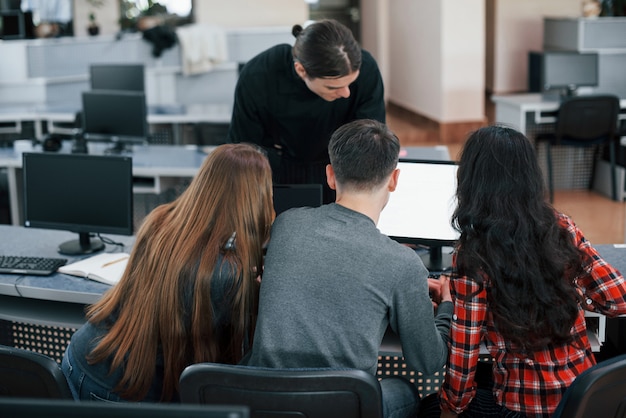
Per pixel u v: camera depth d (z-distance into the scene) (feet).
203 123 16.72
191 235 5.70
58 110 20.07
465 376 5.66
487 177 5.46
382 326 5.38
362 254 5.26
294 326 5.27
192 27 24.39
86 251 8.79
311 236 5.38
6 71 21.59
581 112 18.84
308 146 8.81
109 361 5.81
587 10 25.95
